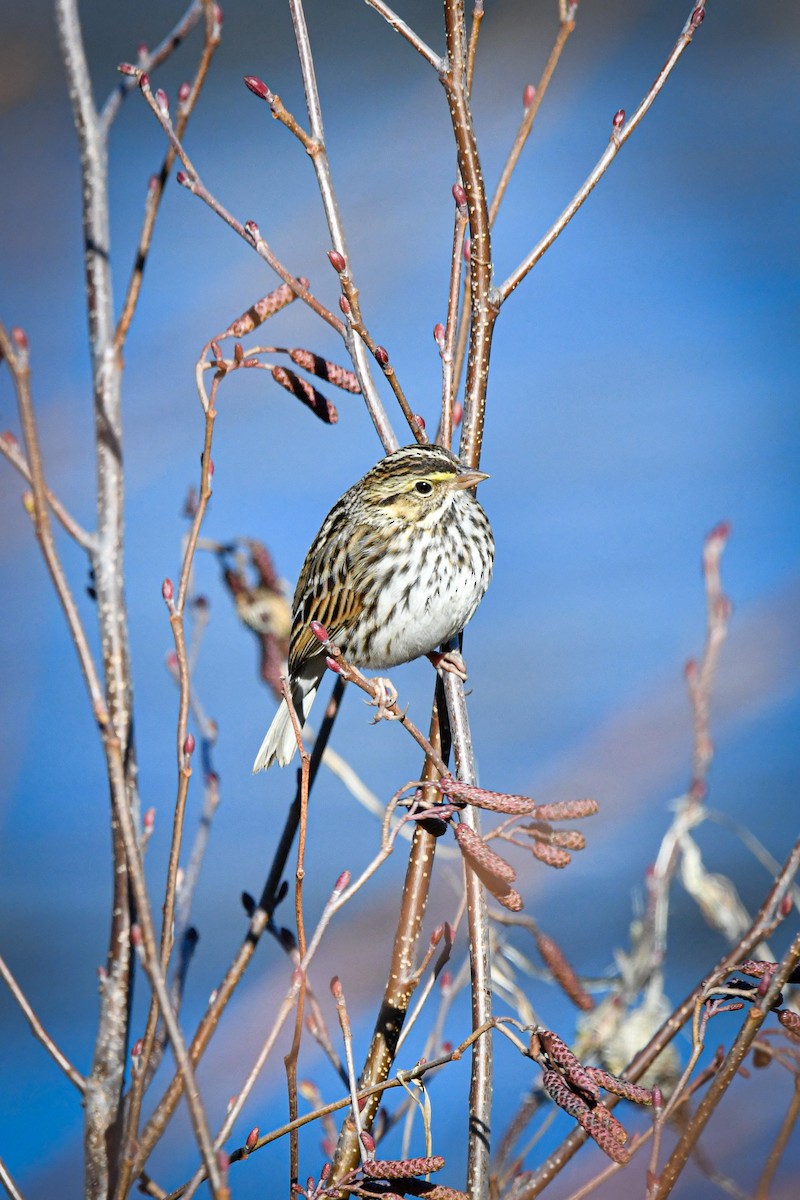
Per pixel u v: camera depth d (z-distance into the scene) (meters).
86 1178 7.67
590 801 7.60
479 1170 7.77
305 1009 9.06
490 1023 7.40
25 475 7.47
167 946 7.20
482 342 10.20
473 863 7.41
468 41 10.94
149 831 8.00
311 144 9.29
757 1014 7.02
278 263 9.01
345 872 7.25
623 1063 11.03
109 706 7.96
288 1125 7.30
